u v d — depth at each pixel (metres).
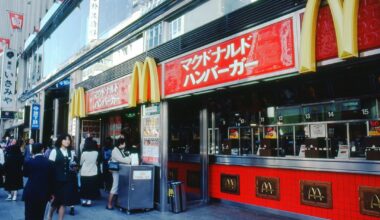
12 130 29.22
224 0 6.58
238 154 7.26
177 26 7.57
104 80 9.68
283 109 6.48
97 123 11.95
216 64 5.57
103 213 6.55
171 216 6.22
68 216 6.29
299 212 5.62
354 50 3.46
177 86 6.51
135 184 6.59
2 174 8.84
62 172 5.31
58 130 16.56
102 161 10.05
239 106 7.37
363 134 5.23
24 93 22.84
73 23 14.82
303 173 5.60
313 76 5.65
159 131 7.00
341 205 4.99
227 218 5.99
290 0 4.35
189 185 8.46
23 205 7.47
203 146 7.78
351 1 3.49
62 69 13.87
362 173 4.70
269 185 6.18
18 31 24.80
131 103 7.44
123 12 10.27
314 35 3.98
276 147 6.48
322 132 5.75
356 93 5.41
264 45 4.71
